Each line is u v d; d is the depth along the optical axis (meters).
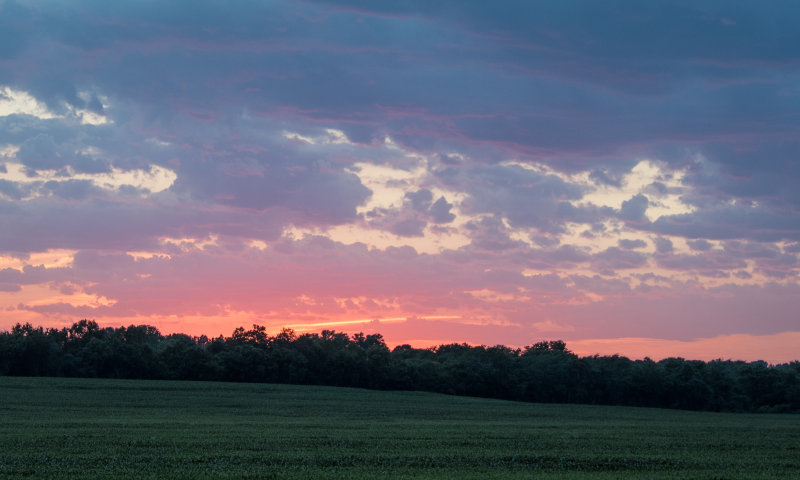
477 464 41.12
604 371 180.50
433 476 35.22
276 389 147.12
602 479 35.72
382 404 119.69
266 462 39.50
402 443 52.00
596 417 105.94
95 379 150.62
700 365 176.25
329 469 37.09
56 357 165.75
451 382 178.75
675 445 55.72
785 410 162.50
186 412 87.69
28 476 33.03
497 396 180.25
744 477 37.53
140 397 112.62
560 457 44.97
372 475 34.91
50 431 55.47
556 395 179.62
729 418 116.56
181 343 174.75
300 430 62.25
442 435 60.03
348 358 179.62
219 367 169.62
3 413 77.19
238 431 59.44
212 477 33.31
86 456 40.06
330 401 122.19
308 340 198.12
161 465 37.31
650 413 129.12
